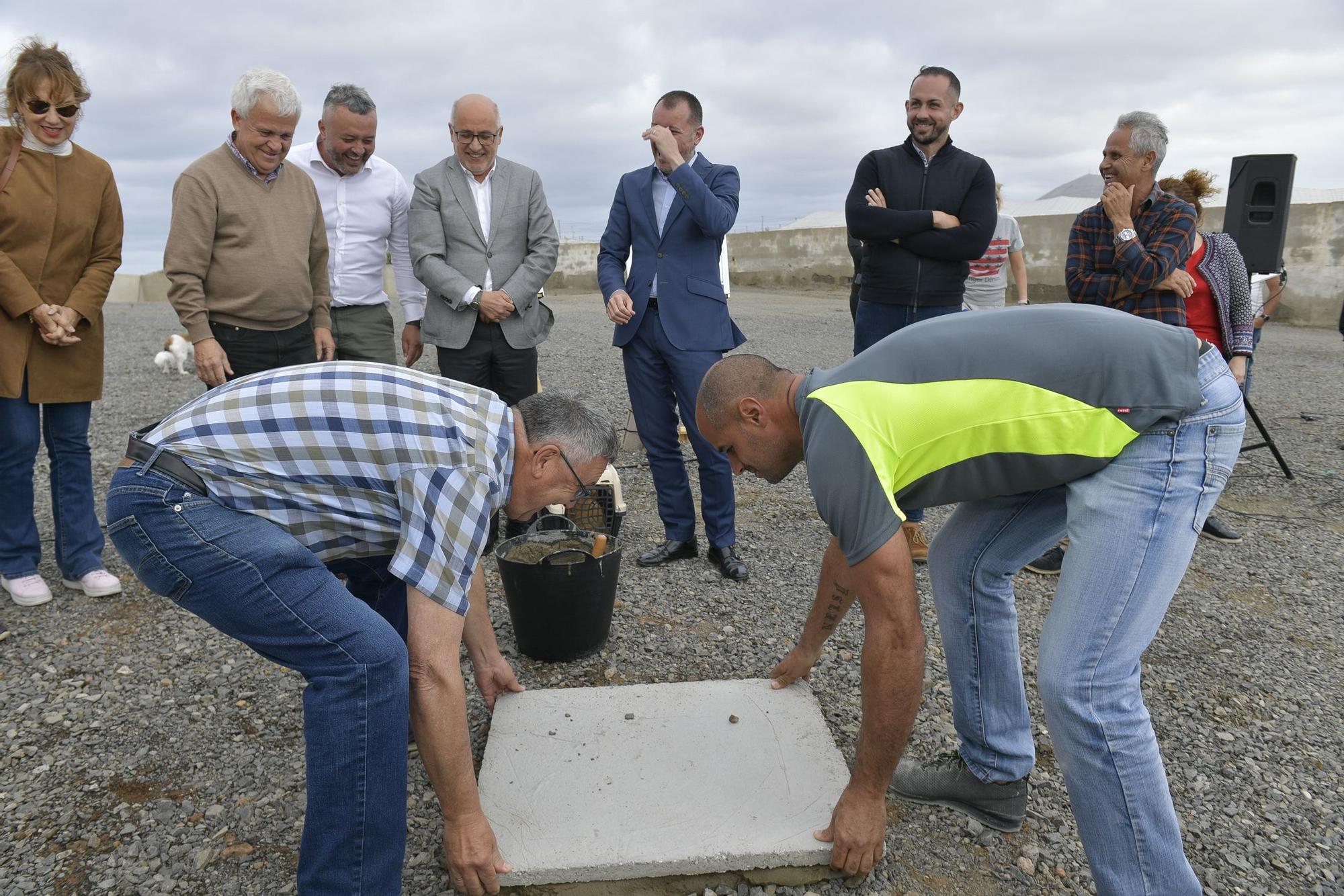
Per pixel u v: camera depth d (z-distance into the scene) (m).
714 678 3.15
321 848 1.80
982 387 1.87
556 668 3.21
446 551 1.82
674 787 2.40
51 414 3.60
